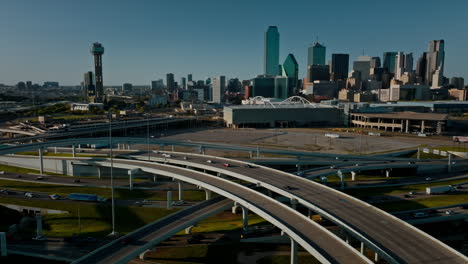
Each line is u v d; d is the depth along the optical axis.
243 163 155.62
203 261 91.12
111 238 100.94
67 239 100.94
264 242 101.50
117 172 171.12
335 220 88.88
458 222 114.56
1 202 131.62
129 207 126.38
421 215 112.81
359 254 71.00
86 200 132.38
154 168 148.12
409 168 179.50
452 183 158.38
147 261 90.44
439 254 72.88
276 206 99.81
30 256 90.19
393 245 76.69
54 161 176.25
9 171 180.62
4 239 90.06
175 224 94.69
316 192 112.00
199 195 141.75
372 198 135.50
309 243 76.62
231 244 99.94
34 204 129.00
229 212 127.56
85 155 193.25
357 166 165.38
